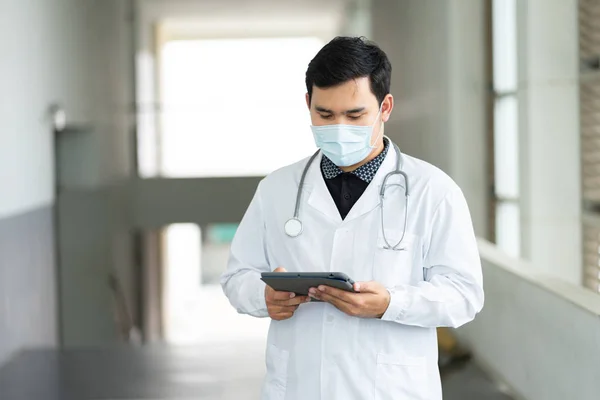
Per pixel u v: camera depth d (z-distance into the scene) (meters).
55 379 4.93
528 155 4.53
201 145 10.93
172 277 17.28
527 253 4.57
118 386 4.71
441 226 1.67
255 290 1.72
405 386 1.65
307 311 1.71
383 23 9.45
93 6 8.90
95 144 8.71
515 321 3.77
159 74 11.32
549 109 4.49
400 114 8.27
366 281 1.65
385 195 1.71
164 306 13.96
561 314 3.12
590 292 3.19
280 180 1.81
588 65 4.43
